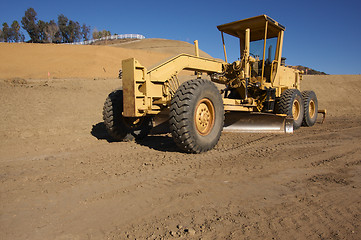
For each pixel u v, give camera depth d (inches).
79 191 124.1
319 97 751.7
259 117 288.2
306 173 150.3
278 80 318.7
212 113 211.9
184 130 188.2
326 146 221.3
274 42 304.0
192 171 153.9
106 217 99.3
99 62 1594.5
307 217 98.2
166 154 198.2
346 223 93.8
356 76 975.0
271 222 94.5
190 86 193.2
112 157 189.6
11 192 123.3
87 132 290.8
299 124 343.6
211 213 101.5
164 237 85.2
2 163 174.4
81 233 88.4
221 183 134.0
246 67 275.7
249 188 127.2
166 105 231.8
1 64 1346.0
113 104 239.8
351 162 172.7
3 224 94.4
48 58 1576.0
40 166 167.0
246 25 285.3
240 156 189.9
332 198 115.0
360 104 695.1
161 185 131.2
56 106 394.9
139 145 234.7
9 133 261.7
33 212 103.5
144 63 1878.7
